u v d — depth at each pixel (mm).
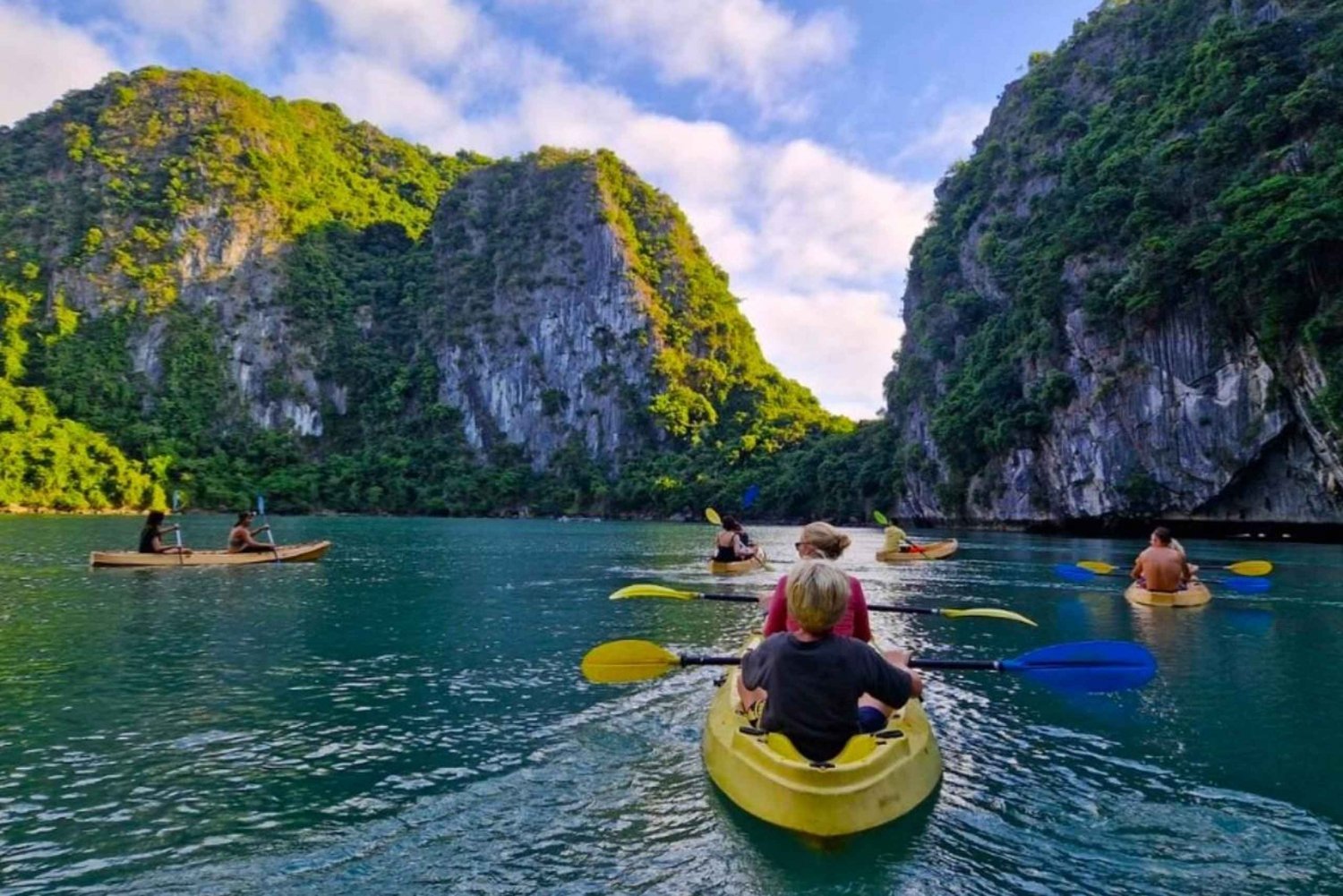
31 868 4328
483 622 12398
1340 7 43219
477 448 122625
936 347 69000
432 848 4559
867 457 77125
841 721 4688
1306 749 6176
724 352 128875
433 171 169750
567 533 51000
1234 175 41906
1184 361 43469
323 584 17516
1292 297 35844
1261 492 42469
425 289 136000
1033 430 52031
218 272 122500
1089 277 48188
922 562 24500
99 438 94188
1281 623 12242
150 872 4297
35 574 19000
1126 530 49562
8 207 120500
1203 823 4848
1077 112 67812
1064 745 6285
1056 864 4332
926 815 4891
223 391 115562
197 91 136375
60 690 8070
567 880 4188
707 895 4023
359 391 125688
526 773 5680
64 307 111750
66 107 133875
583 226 131000
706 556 27672
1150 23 63312
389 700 7684
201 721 7008
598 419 117812
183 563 21406
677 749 6137
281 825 4867
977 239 72562
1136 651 6031
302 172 141125
